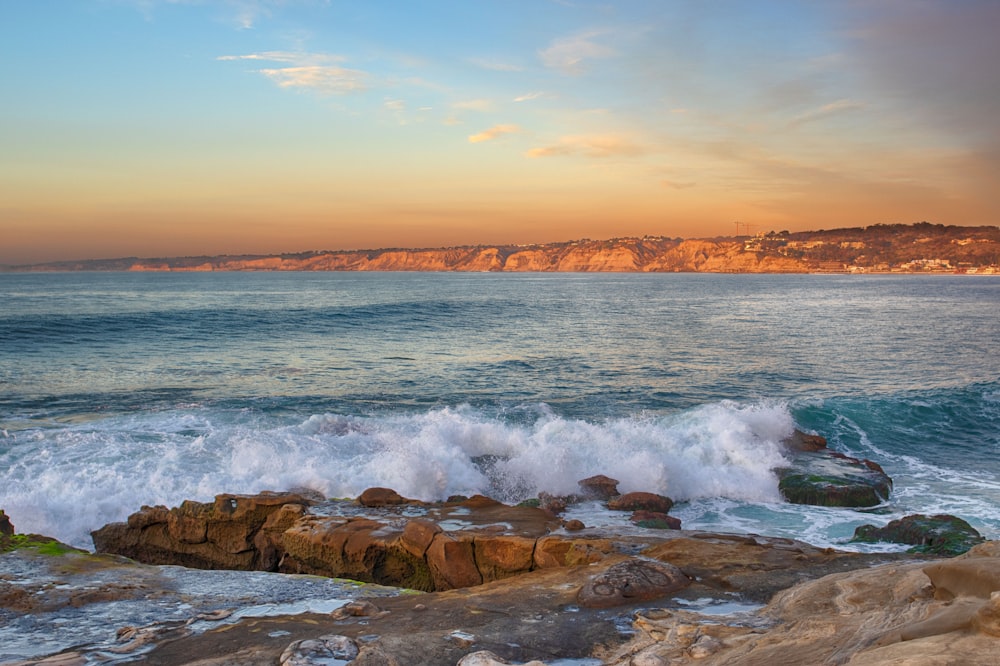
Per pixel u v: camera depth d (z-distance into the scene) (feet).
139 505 40.50
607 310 235.81
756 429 60.75
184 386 82.94
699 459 53.11
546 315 206.59
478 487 47.80
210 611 18.22
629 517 41.39
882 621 11.64
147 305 219.00
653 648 13.76
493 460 51.65
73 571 22.38
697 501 46.88
